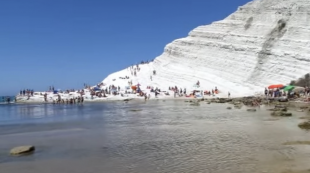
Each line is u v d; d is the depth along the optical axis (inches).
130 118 1450.5
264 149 668.7
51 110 2178.9
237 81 2994.6
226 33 3368.6
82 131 1067.3
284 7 3154.5
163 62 3725.4
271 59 2918.3
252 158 594.6
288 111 1477.6
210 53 3368.6
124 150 721.0
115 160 627.5
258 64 2965.1
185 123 1190.9
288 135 829.8
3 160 656.4
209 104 2159.2
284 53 2851.9
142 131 1015.0
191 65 3430.1
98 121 1374.3
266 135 842.8
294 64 2760.8
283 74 2780.5
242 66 3061.0
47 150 750.5
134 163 598.5
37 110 2223.2
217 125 1097.4
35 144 840.9
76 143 834.2
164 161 604.1
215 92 2861.7
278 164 545.0
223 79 3078.2
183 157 629.0
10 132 1117.7
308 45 2790.4
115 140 860.0
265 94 2464.3
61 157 671.1
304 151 634.8
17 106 2787.9
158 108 1966.0
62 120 1480.1
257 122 1130.7
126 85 3528.5
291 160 568.4
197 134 911.0
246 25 3302.2
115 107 2213.3
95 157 659.4
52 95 3528.5
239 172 510.9
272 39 3026.6
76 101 3043.8
